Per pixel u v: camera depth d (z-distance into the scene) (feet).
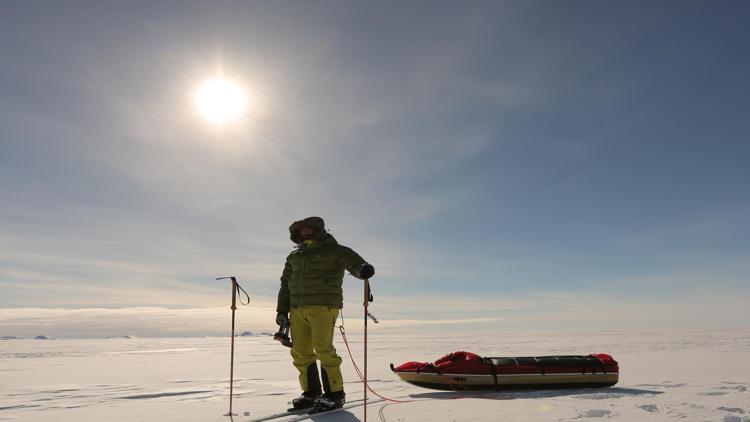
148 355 81.92
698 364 38.17
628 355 55.36
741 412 12.89
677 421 11.26
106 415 15.01
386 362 52.21
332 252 12.75
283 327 13.34
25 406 19.06
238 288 13.23
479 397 16.08
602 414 12.27
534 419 11.53
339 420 11.45
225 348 129.80
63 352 101.60
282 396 20.33
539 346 104.88
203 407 16.29
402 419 11.49
